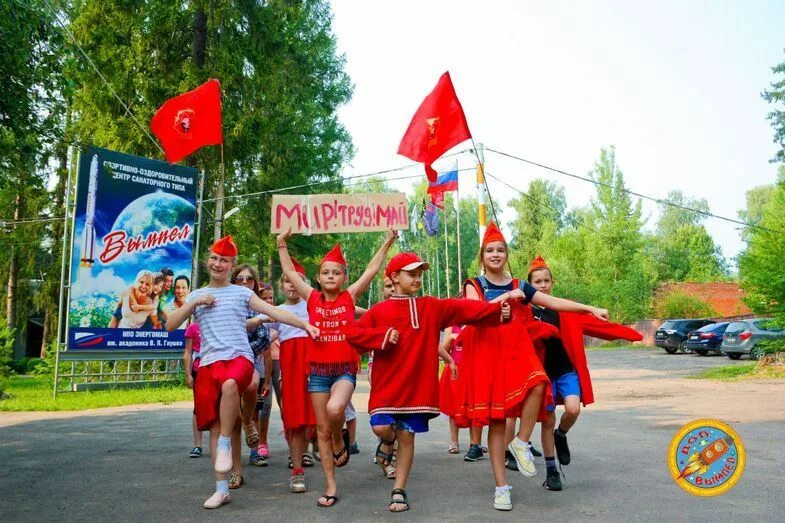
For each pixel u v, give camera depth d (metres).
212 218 23.42
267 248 27.55
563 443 5.39
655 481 5.32
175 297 18.14
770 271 17.73
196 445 6.97
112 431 9.15
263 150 23.89
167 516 4.47
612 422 9.08
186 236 18.47
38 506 4.76
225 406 4.79
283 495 5.11
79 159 16.56
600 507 4.53
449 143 7.56
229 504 4.82
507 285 5.07
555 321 5.56
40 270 30.94
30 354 41.12
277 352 6.78
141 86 19.42
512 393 4.55
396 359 4.61
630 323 46.50
